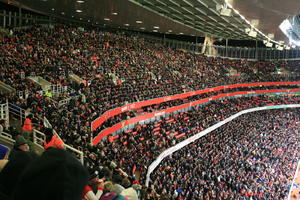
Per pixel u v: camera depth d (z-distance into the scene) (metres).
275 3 25.38
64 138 16.08
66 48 39.12
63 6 32.88
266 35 46.94
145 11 31.42
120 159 25.17
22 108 18.39
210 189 30.56
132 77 44.31
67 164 1.60
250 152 49.03
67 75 32.66
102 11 33.53
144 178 25.02
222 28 46.47
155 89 45.38
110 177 10.17
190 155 38.94
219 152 44.12
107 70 40.53
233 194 33.03
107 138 29.78
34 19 46.31
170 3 29.52
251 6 27.22
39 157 1.68
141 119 39.44
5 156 4.38
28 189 1.51
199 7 31.14
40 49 34.31
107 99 32.66
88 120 23.81
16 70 27.02
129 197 5.08
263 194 36.84
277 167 48.09
